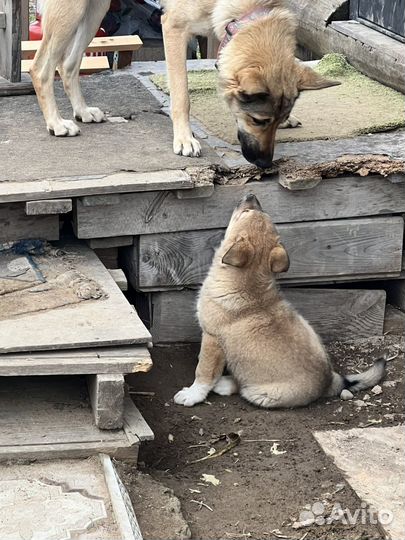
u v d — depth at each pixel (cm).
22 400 214
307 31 356
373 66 314
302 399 229
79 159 250
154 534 186
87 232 242
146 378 240
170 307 253
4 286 228
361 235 254
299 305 259
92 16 271
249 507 197
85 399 215
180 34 255
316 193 250
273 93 238
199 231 248
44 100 265
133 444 202
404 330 263
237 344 228
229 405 231
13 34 293
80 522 185
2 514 186
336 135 267
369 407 231
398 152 256
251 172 248
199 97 297
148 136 266
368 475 205
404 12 310
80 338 209
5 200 232
